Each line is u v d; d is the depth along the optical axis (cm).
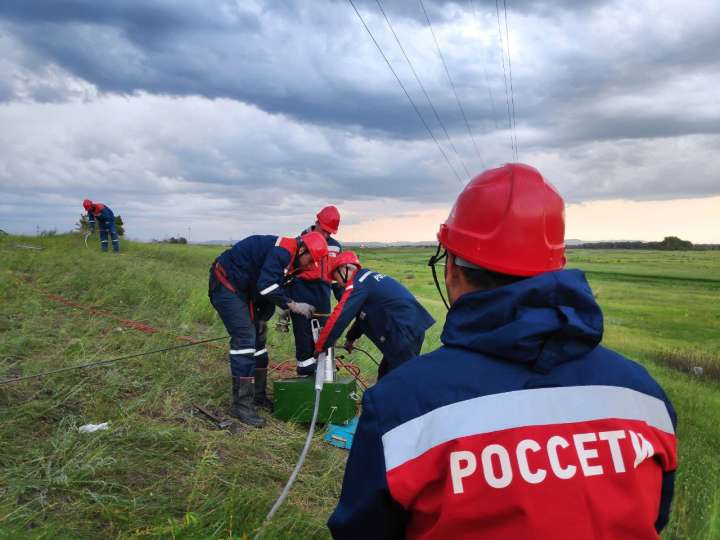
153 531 281
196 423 454
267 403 546
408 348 488
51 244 1510
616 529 107
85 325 647
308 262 505
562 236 136
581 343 114
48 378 452
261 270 486
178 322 763
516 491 106
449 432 111
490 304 118
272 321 882
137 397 469
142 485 339
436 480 110
